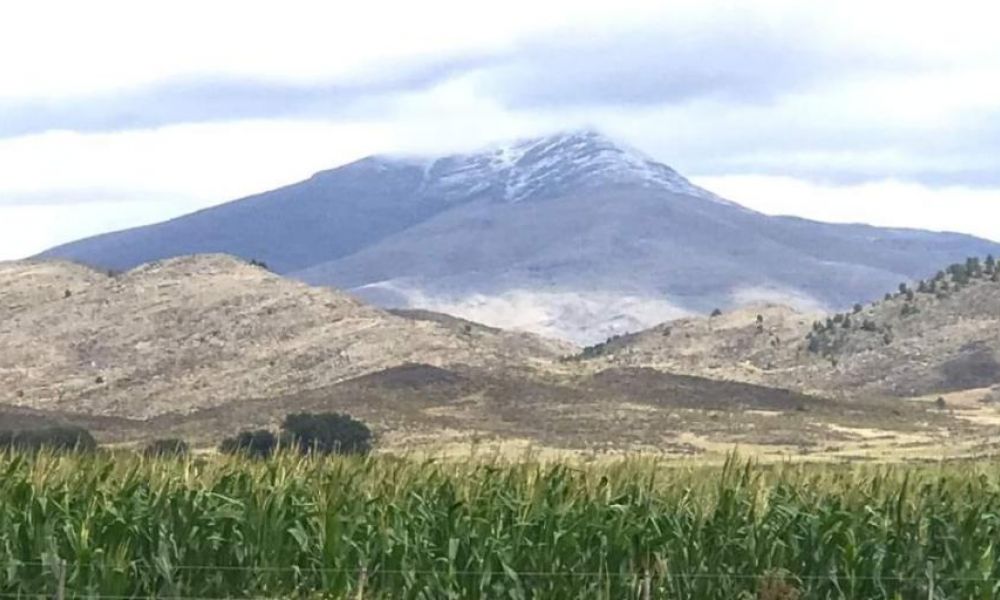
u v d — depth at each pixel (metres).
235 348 169.88
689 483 25.06
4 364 173.62
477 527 23.19
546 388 130.00
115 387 162.62
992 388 168.62
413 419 109.56
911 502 24.67
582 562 23.44
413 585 22.80
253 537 22.75
